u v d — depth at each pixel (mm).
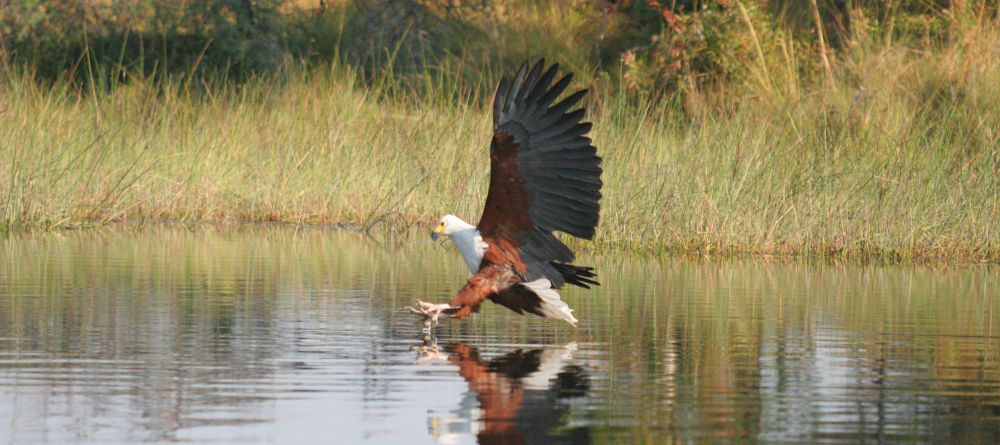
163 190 20219
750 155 17344
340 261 14602
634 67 24125
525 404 7305
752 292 12344
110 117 22375
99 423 6754
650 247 16516
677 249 16406
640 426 6805
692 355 8898
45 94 25141
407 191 19562
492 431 6688
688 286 12781
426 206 19328
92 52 26766
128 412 7012
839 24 25359
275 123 21953
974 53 20812
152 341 9188
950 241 15922
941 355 8953
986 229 16016
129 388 7613
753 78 22844
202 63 27578
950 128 18250
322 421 6848
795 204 16594
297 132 21484
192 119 22906
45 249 15219
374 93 24438
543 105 8289
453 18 29406
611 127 18516
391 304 11219
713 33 23594
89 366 8258
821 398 7523
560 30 28219
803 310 11156
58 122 20656
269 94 23750
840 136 18266
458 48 28453
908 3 24500
